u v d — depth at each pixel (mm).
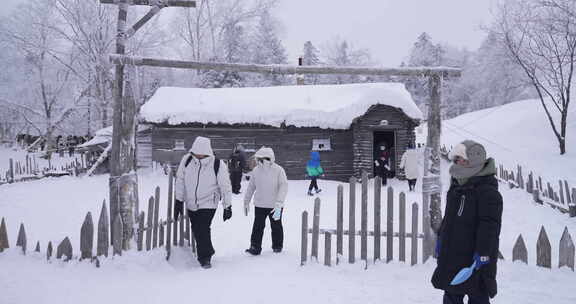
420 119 17547
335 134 18062
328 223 9070
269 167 6121
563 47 19969
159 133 18281
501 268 4707
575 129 22078
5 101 29047
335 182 16906
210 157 5617
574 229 7961
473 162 3076
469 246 3043
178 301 4145
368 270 4934
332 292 4332
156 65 5836
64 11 27469
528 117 26609
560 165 17344
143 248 5812
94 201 12141
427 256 5082
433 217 5570
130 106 5781
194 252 6074
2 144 38625
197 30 33969
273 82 41094
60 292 4293
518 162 18797
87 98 28766
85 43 27391
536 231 8039
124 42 5988
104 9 27000
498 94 38500
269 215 6211
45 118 29250
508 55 22016
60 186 15438
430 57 52969
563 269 4621
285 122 17516
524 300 3959
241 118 17641
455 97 49375
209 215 5570
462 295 3125
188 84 35438
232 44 37094
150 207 5641
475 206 3059
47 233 8180
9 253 5246
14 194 13328
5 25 27828
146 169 18578
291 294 4297
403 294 4230
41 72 29391
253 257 5906
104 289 4449
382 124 17656
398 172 17750
